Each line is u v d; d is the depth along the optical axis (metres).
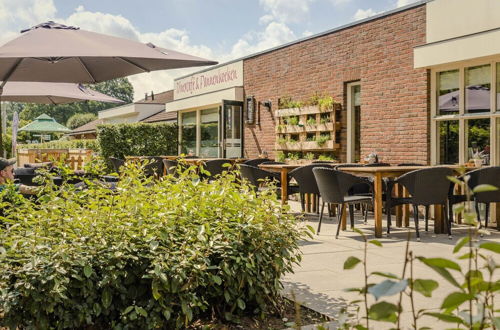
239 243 3.09
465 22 7.96
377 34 9.52
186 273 2.88
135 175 3.39
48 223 2.90
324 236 6.56
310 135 11.42
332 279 4.27
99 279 2.75
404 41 8.97
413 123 8.80
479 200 6.57
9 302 2.57
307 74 11.39
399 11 9.05
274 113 12.50
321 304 3.53
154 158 12.11
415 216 6.36
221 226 3.13
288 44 11.95
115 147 16.77
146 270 2.80
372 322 3.08
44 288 2.57
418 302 3.53
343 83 10.41
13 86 8.13
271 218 3.28
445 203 6.46
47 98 8.66
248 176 8.20
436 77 8.48
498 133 7.63
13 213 3.12
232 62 14.22
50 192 3.12
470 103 7.96
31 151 14.05
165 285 2.73
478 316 1.10
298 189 8.12
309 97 11.35
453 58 7.80
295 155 11.77
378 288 1.03
